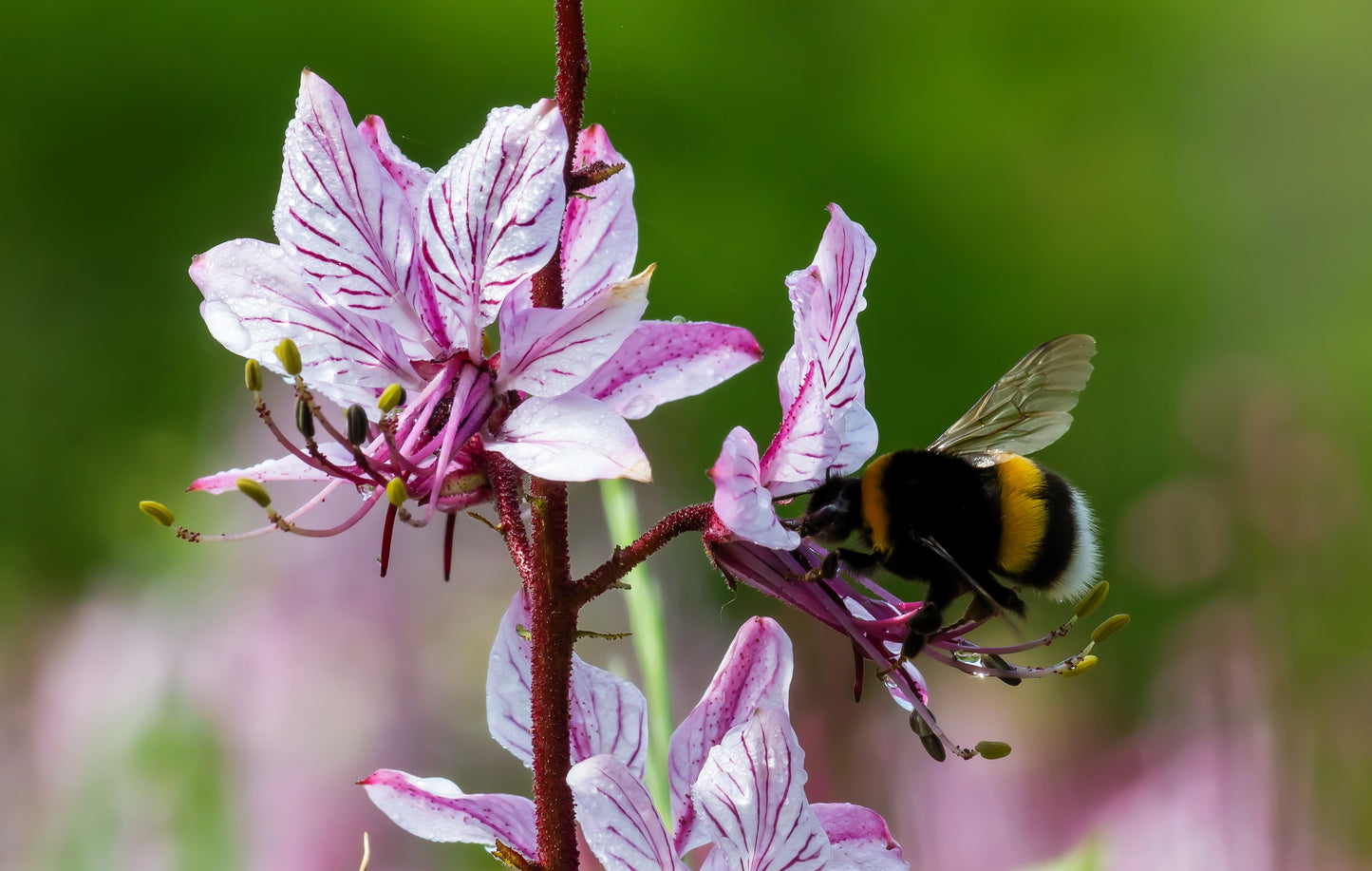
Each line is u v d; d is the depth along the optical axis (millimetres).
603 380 406
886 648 416
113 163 950
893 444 960
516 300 407
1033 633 785
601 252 409
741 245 955
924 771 610
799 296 401
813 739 530
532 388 403
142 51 941
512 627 411
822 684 534
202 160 948
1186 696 595
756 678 412
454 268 404
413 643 572
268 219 938
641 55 962
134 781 508
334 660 558
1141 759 632
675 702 607
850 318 405
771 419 928
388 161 410
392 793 409
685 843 411
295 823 532
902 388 965
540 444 399
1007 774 688
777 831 399
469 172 402
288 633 557
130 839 506
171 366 938
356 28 946
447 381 404
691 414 855
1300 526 561
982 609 426
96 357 947
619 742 413
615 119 960
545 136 400
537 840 402
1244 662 562
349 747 548
